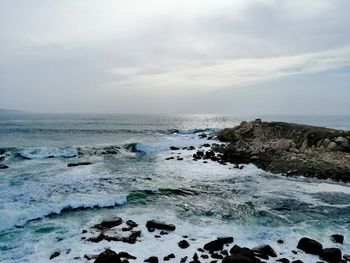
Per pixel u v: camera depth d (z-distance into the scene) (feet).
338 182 59.98
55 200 43.73
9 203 41.11
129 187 53.67
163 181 59.36
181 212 40.55
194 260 26.48
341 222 37.47
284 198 47.85
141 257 27.32
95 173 65.82
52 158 87.25
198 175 65.92
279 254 28.32
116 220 35.50
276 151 86.38
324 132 94.02
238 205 43.93
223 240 30.60
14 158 84.28
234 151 93.61
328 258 27.09
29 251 28.22
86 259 26.55
